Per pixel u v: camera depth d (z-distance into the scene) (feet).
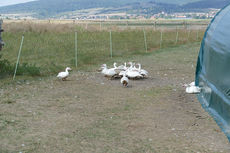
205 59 34.53
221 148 20.42
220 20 32.81
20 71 43.04
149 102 31.30
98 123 24.85
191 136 22.44
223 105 26.30
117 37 95.14
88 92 35.19
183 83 40.60
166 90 36.55
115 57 63.62
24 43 72.90
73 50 67.72
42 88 36.52
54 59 56.54
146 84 39.78
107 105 30.07
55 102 30.83
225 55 27.40
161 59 63.21
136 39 93.97
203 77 34.27
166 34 110.42
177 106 30.09
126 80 37.52
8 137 21.61
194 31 125.29
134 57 65.05
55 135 22.24
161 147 20.45
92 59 59.00
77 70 48.75
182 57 66.44
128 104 30.48
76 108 28.91
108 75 41.68
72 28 112.68
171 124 24.89
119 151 19.77
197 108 29.60
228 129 23.93
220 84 27.84
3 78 40.01
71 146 20.43
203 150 20.04
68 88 36.94
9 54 59.11
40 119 25.57
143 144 20.89
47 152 19.48
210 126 24.64
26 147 20.12
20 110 27.86
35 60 54.80
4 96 32.27
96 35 96.22
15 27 101.35
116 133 22.77
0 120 24.86
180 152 19.71
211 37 32.81
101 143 20.97
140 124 24.75
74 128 23.67
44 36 87.71
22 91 34.73
